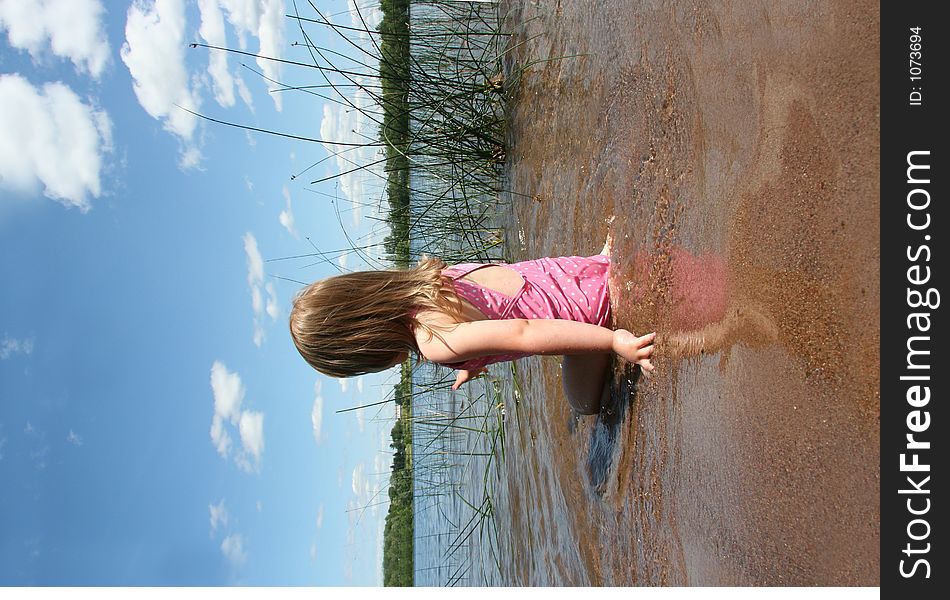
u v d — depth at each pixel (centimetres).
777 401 154
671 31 218
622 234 250
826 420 139
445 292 231
